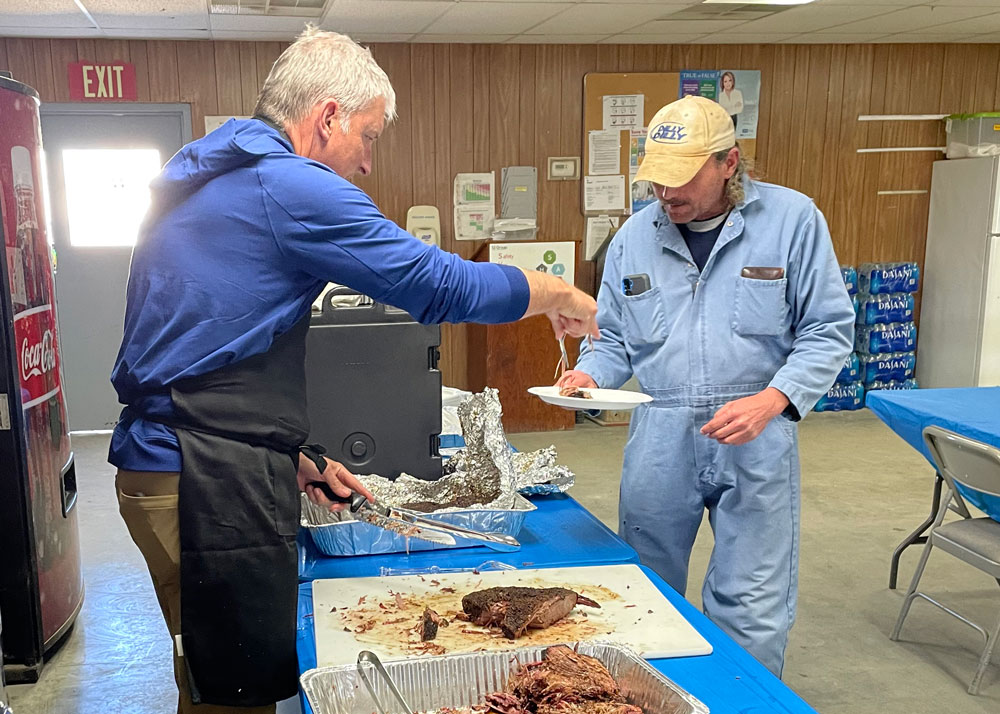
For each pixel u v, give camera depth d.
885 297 6.50
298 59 1.34
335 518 1.70
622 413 6.13
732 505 1.94
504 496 1.75
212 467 1.26
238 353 1.26
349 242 1.23
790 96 6.35
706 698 1.14
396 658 1.17
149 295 1.28
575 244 5.79
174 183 1.28
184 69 5.63
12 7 4.55
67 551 3.09
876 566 3.76
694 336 1.94
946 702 2.72
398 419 1.89
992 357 6.27
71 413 5.88
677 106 1.81
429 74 5.90
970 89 6.57
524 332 5.82
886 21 5.45
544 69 6.03
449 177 6.05
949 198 6.44
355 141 1.38
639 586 1.49
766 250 1.88
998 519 2.92
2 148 2.60
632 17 5.15
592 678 1.09
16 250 2.67
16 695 2.76
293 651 1.33
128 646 3.08
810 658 3.00
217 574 1.27
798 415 1.80
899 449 5.55
